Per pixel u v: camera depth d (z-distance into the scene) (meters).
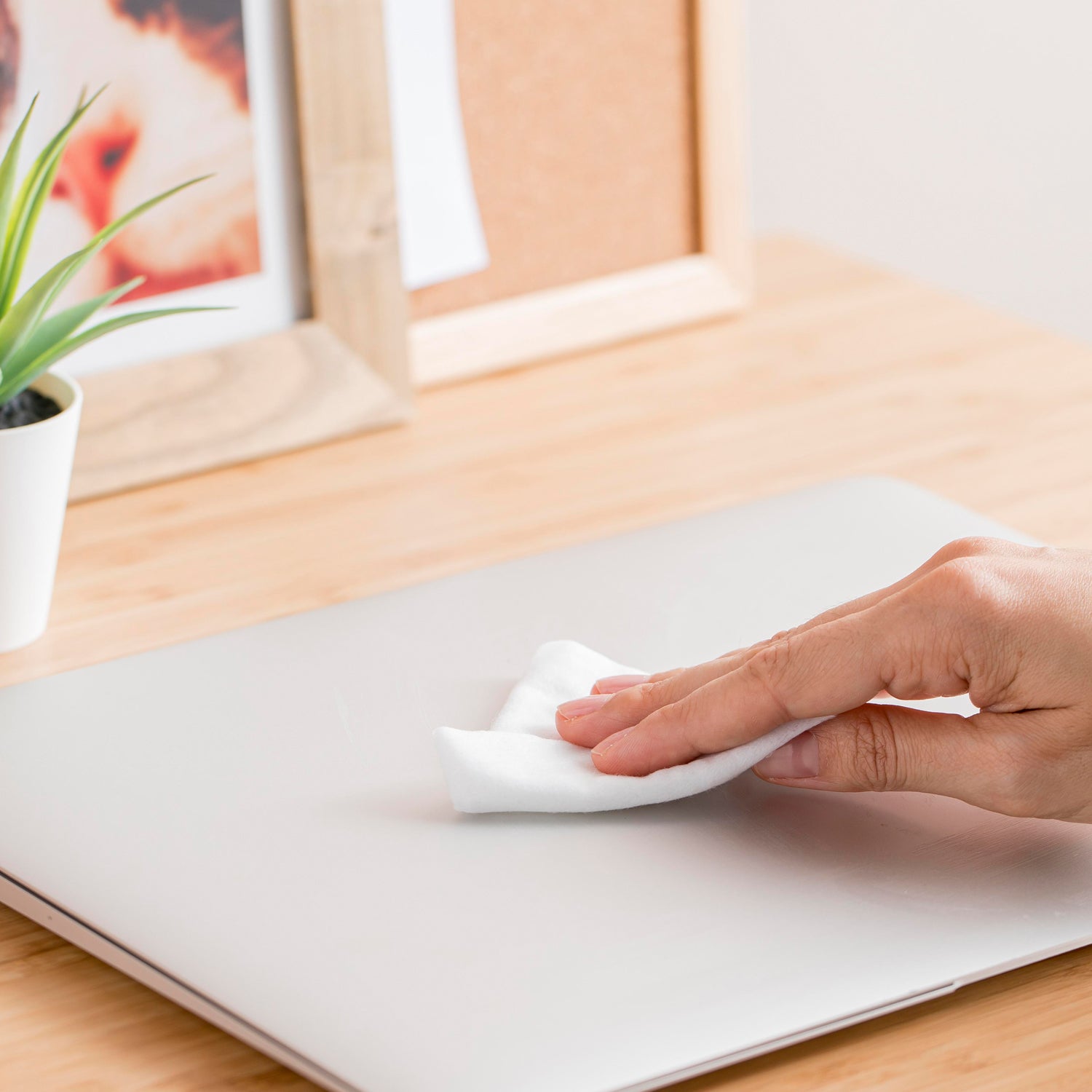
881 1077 0.96
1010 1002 0.98
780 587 1.12
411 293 1.26
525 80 1.27
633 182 1.31
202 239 1.20
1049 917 0.99
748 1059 0.97
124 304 1.19
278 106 1.20
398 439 1.24
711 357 1.30
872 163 1.97
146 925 0.99
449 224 1.27
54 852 1.01
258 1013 0.96
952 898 1.00
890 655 1.00
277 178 1.21
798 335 1.32
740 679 1.01
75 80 1.16
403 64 1.24
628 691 1.03
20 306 1.08
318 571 1.15
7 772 1.04
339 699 1.07
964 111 2.01
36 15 1.15
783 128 1.88
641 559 1.14
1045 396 1.26
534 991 0.97
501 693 1.07
